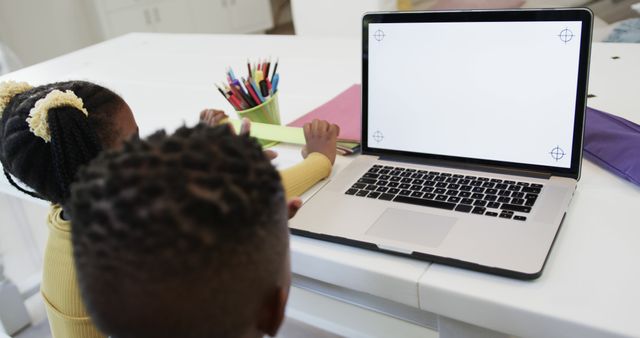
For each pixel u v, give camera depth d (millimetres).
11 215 2172
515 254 630
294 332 1549
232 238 393
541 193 743
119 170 391
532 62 774
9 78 1602
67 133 661
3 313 1631
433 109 847
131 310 406
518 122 794
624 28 1919
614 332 539
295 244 722
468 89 821
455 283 623
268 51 1594
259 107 1018
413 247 664
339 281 699
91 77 1539
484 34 800
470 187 777
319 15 2465
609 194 758
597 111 948
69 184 680
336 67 1397
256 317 444
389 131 883
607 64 1221
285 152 977
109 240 387
